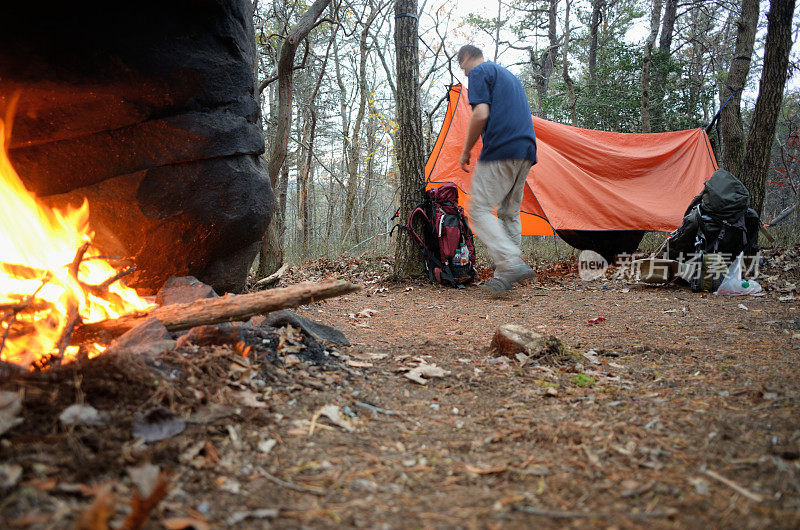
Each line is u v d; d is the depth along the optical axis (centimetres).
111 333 230
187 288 275
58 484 121
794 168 1298
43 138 243
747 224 511
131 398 162
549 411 207
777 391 214
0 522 104
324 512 129
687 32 1563
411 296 516
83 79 233
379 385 233
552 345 288
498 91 454
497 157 457
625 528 124
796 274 549
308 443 167
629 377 253
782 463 152
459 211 566
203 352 207
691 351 297
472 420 198
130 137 264
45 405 148
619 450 167
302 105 1224
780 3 645
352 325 373
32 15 208
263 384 202
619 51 1330
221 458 148
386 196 1738
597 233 694
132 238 279
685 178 662
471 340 333
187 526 114
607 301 482
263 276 548
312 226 1225
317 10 524
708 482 144
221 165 296
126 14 233
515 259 475
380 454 166
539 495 141
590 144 660
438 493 142
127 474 130
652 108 1284
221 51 282
